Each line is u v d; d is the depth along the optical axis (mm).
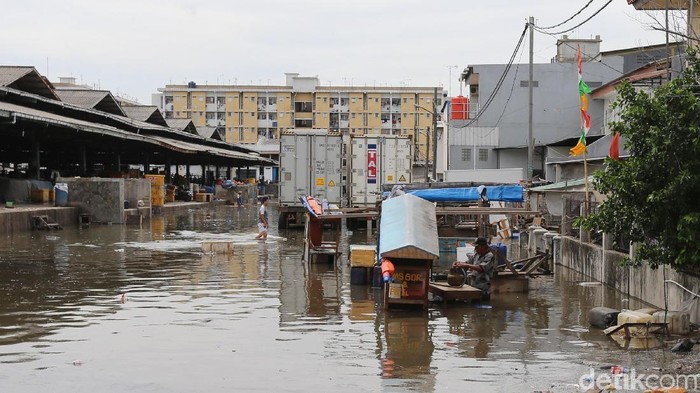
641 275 14438
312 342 10500
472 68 50594
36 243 24531
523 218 31078
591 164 31422
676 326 11133
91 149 50812
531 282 17438
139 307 13070
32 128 33219
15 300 13633
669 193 10258
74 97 42812
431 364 9320
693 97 10289
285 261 20688
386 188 27641
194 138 57781
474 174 40094
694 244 10328
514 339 10883
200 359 9438
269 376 8664
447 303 14156
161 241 26188
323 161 33469
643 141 10930
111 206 34000
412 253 12992
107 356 9516
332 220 20906
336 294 14961
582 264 19016
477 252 15094
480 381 8516
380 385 8320
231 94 114375
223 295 14594
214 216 44000
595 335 11211
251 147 92375
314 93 114688
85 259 20359
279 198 33281
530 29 31391
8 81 31469
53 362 9188
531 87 31531
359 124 115312
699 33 17906
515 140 49312
